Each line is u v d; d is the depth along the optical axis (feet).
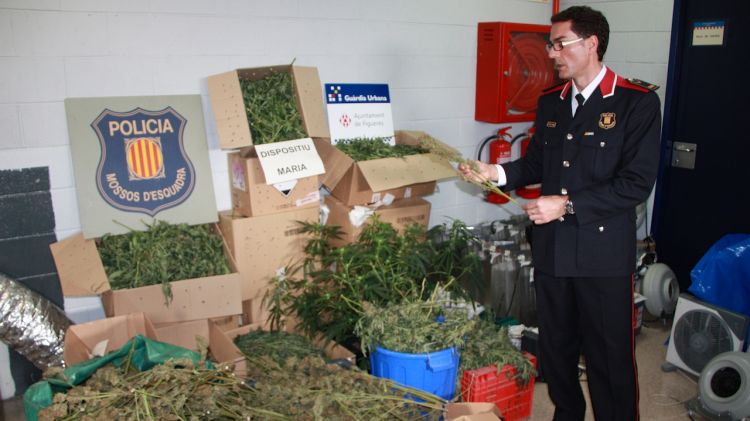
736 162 12.19
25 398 6.31
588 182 7.70
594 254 7.58
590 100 7.67
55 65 8.96
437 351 7.29
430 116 12.91
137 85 9.58
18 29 8.65
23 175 9.05
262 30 10.49
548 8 14.51
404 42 12.16
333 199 10.69
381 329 7.54
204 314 8.95
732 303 9.99
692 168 12.94
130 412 5.78
